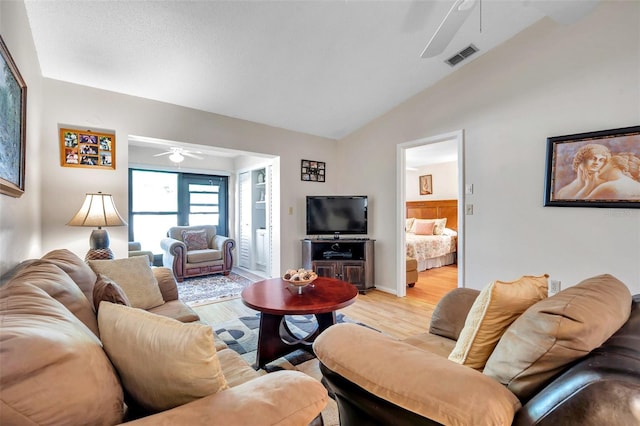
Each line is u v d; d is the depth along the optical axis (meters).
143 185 5.31
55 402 0.56
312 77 2.98
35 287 0.94
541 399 0.66
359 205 4.18
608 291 0.86
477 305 1.04
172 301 2.19
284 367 2.02
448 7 2.20
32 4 1.83
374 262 4.16
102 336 0.83
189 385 0.70
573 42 2.37
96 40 2.16
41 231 2.47
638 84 2.09
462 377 0.77
